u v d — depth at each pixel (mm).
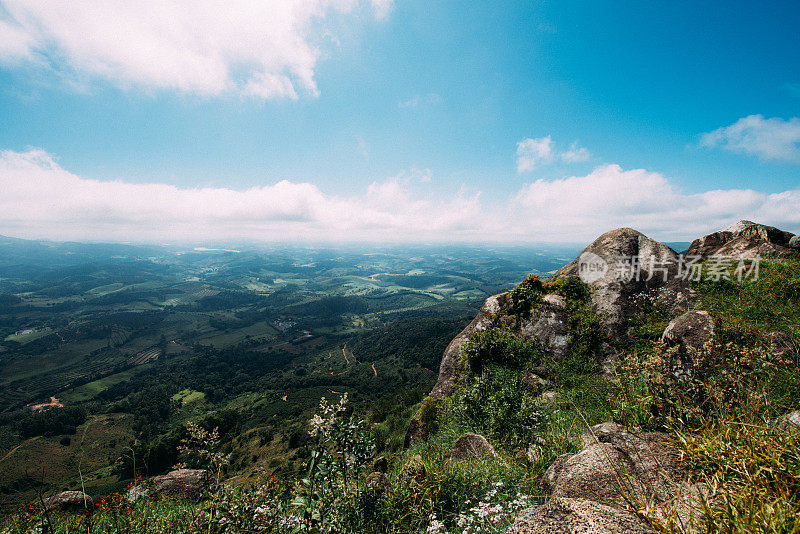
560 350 9477
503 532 1976
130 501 4688
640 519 1798
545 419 5570
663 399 3316
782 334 5109
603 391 6234
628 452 2750
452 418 7602
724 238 11477
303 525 2680
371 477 3805
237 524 2881
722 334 5383
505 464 3914
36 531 3436
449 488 3502
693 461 2277
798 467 1780
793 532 1420
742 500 1694
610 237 11516
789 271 8094
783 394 3219
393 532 2986
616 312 9664
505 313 11141
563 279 11250
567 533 1774
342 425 3020
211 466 3219
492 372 8398
